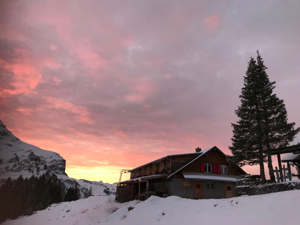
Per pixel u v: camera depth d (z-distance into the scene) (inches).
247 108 874.8
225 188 1142.3
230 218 373.4
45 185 2992.1
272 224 306.3
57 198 2982.3
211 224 373.7
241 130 874.8
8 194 2138.3
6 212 1815.9
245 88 911.0
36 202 2405.3
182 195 1038.4
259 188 660.7
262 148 815.7
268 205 368.2
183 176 1059.9
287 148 728.3
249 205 403.2
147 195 1070.4
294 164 828.0
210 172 1169.4
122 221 572.1
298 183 541.6
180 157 1147.9
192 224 400.5
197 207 491.8
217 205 467.5
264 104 850.8
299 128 767.1
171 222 443.8
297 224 281.3
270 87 873.5
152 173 1326.3
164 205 573.9
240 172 1239.5
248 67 930.7
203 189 1089.4
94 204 1397.6
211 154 1208.8
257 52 933.8
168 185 1093.8
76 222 969.5
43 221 1259.8
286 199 364.5
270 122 822.5
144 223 494.3
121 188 1475.1
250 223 331.3
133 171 1697.8
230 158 910.4
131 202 1128.8
